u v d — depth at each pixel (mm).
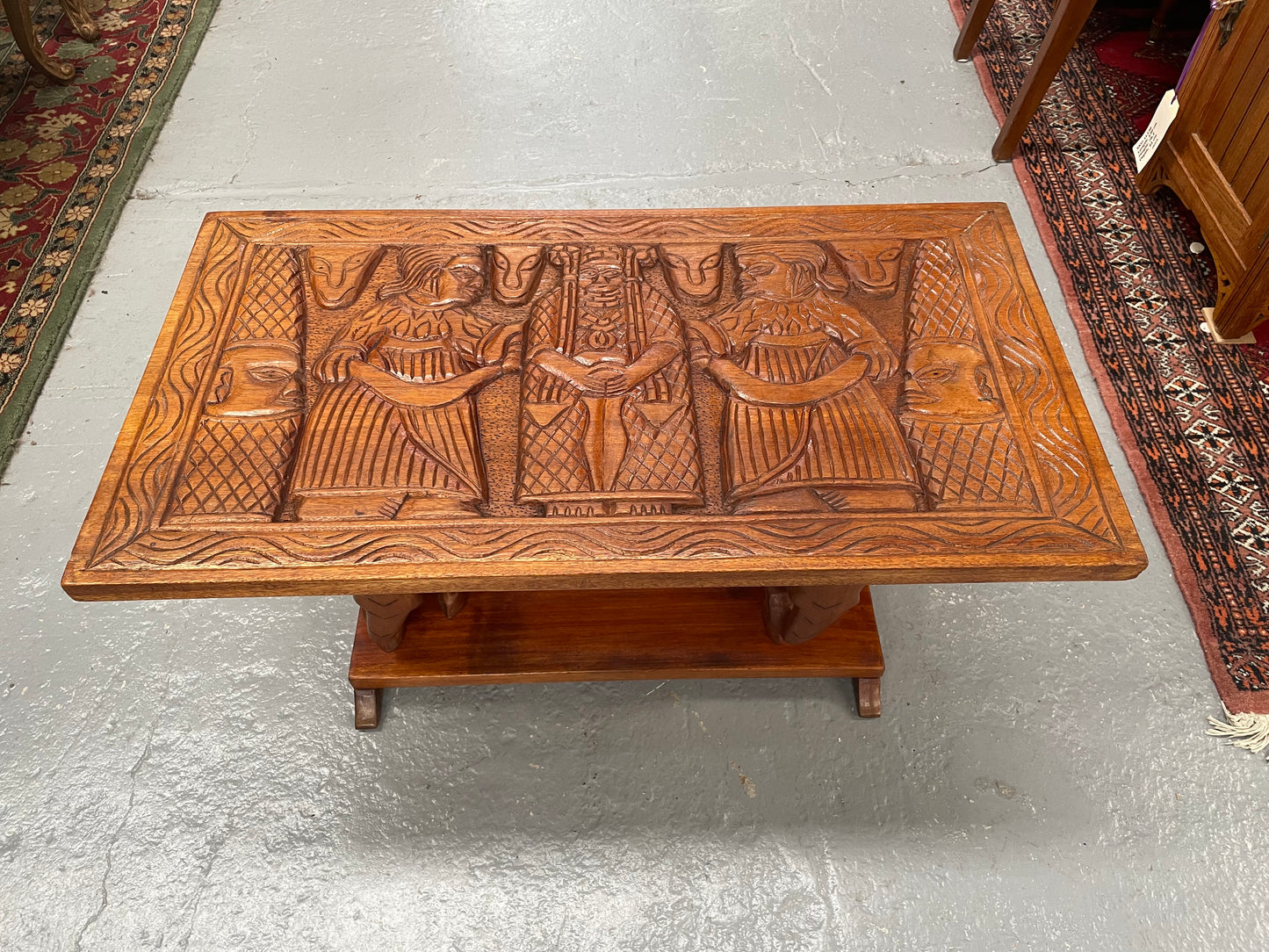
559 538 1437
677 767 1974
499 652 1978
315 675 2076
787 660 1972
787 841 1878
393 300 1790
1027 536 1441
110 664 2070
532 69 3486
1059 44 2783
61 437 2432
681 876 1839
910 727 2021
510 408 1626
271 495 1476
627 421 1594
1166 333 2674
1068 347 2662
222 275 1815
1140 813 1901
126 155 3131
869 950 1760
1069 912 1795
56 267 2807
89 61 3469
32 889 1798
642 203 3033
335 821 1891
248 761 1960
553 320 1756
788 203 3035
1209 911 1790
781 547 1430
